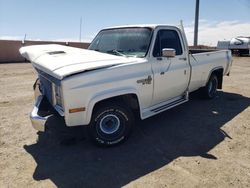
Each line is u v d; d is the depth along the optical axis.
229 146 4.91
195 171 4.06
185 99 6.50
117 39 5.83
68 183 3.79
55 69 4.24
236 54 27.95
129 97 5.11
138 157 4.51
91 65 4.40
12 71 15.69
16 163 4.36
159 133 5.51
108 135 4.79
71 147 4.89
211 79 7.85
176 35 6.03
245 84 11.02
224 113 6.81
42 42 24.95
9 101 8.19
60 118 4.61
